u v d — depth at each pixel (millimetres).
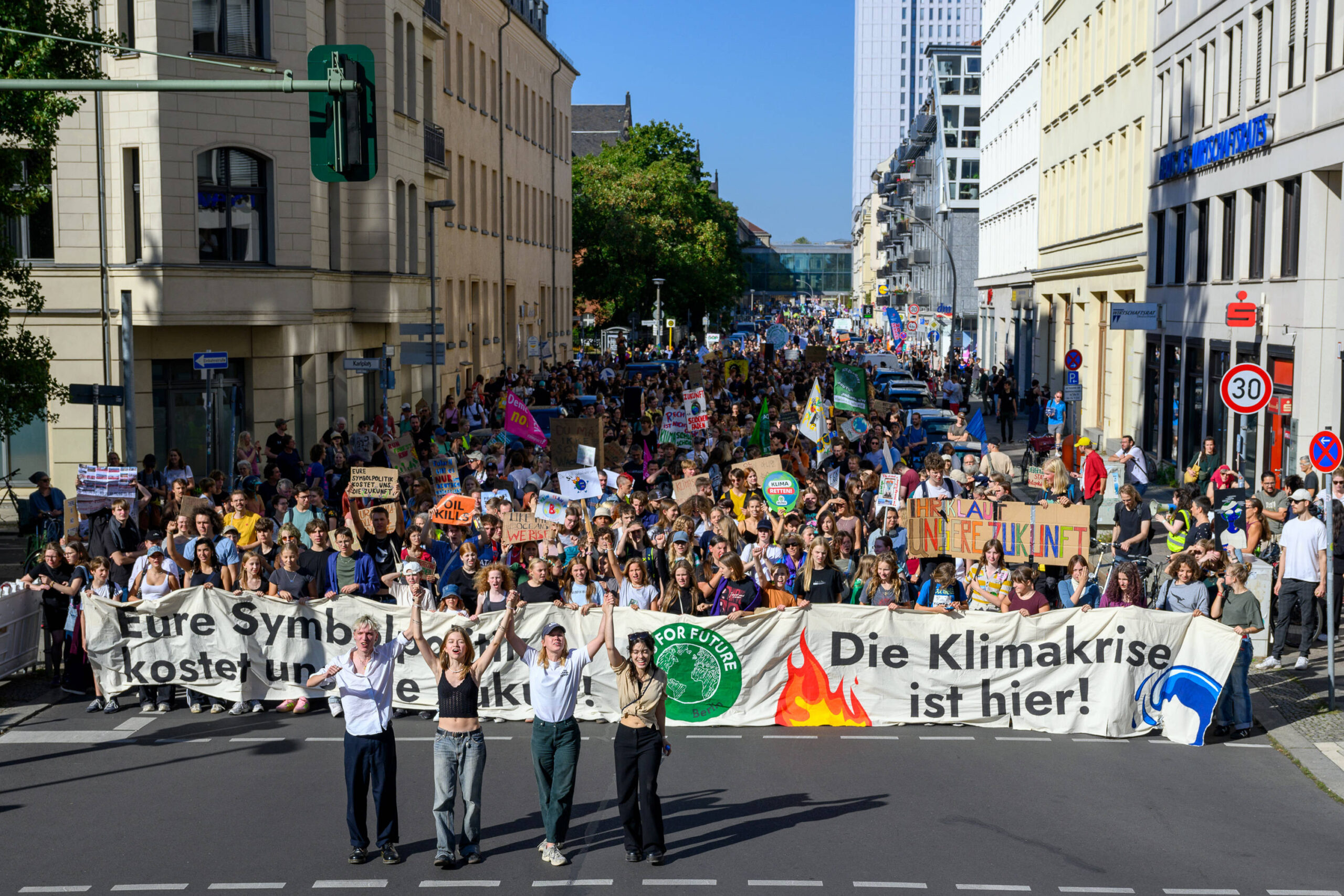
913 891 9648
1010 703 14359
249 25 29250
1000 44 74438
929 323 94750
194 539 15891
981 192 82375
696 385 41438
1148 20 40625
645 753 10297
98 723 14484
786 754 13367
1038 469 23094
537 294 71062
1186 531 18953
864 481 20672
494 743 13781
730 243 113000
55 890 9703
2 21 19906
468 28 53281
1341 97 25297
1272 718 14484
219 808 11594
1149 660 14070
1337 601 17594
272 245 29828
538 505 17453
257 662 14953
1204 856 10398
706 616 14617
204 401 29859
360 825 10289
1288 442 27328
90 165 28188
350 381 36688
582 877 9992
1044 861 10266
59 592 15672
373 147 11680
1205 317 34156
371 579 15156
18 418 21578
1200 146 34219
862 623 14445
